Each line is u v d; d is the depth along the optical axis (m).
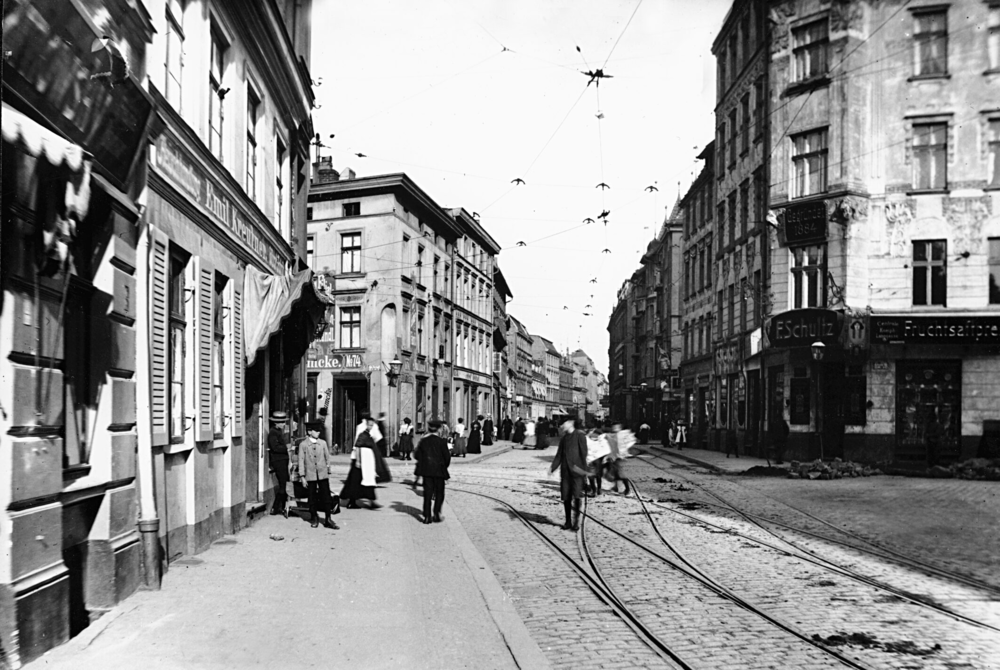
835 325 24.94
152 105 7.17
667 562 9.43
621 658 5.73
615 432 17.86
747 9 31.72
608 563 9.46
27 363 5.17
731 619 6.83
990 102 25.20
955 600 7.54
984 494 17.17
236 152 11.45
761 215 29.14
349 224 35.56
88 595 6.47
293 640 5.76
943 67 25.59
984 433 24.30
